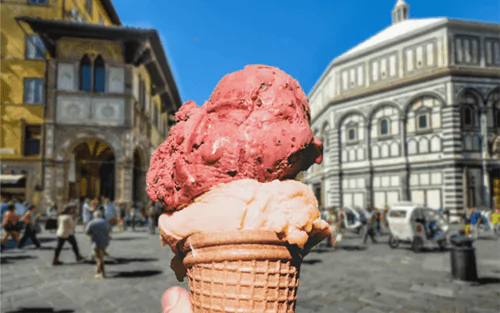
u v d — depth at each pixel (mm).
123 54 20703
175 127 1501
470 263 6605
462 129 25156
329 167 31094
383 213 23375
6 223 10836
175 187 1420
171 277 6910
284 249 1268
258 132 1359
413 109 26906
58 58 20297
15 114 20094
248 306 1213
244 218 1255
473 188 24797
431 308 4949
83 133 20156
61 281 6578
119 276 7012
